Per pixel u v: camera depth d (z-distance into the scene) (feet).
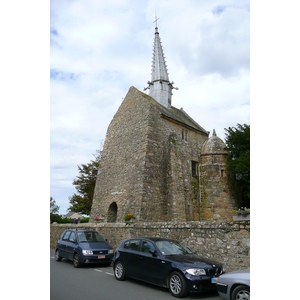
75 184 115.85
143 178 63.87
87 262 40.86
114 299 24.89
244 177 72.90
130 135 73.97
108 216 71.87
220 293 22.45
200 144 84.48
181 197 68.74
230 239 34.32
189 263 26.58
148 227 45.03
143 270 29.86
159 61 96.07
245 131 75.97
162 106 86.53
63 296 25.57
